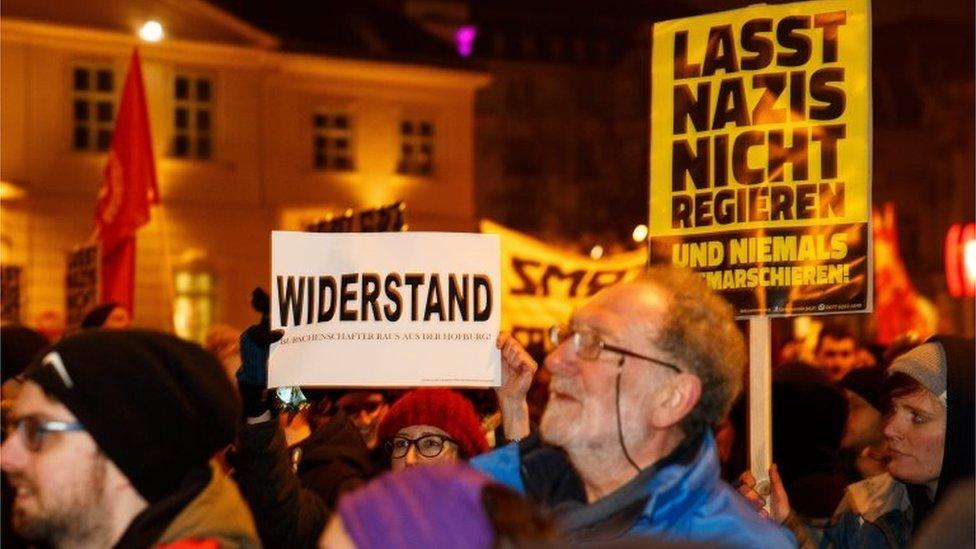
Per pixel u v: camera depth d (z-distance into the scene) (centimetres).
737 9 509
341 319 497
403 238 498
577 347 370
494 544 236
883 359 718
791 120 500
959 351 479
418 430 530
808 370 688
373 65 3509
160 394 314
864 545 529
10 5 3139
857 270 490
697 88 512
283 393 494
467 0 4869
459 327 497
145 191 1331
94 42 3225
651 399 366
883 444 655
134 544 312
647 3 5031
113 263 1328
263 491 438
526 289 954
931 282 5041
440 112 3600
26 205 3152
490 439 591
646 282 378
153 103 3297
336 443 552
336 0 3644
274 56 3406
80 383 312
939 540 251
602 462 368
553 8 4925
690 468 360
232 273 3366
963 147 5122
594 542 305
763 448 484
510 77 4772
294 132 3447
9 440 319
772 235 499
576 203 4766
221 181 3362
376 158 3525
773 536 358
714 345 369
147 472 314
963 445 472
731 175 505
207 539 314
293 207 3438
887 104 5184
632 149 4803
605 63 4891
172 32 3300
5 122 3145
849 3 497
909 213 5122
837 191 493
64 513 315
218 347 675
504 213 4716
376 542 236
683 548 234
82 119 3219
